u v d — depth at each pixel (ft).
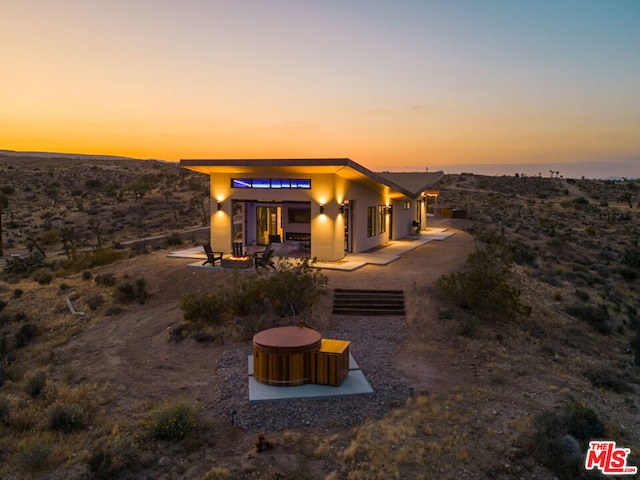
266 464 25.29
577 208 233.96
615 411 34.19
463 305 56.39
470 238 113.80
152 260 81.87
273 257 77.15
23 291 75.41
